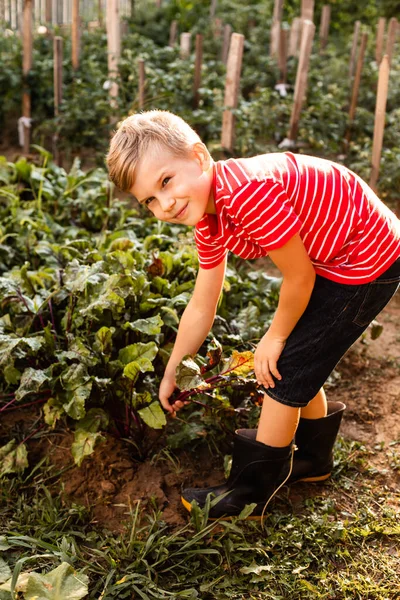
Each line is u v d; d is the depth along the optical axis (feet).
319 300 6.53
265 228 5.77
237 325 9.23
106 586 6.53
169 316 8.63
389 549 7.21
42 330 8.92
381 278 6.41
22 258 11.29
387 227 6.45
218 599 6.55
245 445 7.22
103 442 8.13
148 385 8.31
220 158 17.74
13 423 8.89
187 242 10.07
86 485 7.95
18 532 7.27
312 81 21.62
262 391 7.43
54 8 30.04
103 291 8.16
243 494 7.33
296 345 6.64
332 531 7.32
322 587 6.70
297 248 5.89
